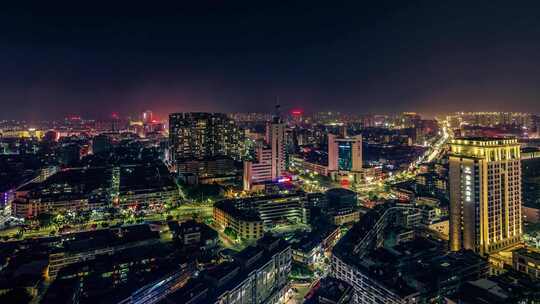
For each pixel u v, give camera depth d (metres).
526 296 149.62
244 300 173.88
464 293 154.25
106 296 169.88
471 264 183.50
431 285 167.25
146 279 185.25
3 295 189.75
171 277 192.25
